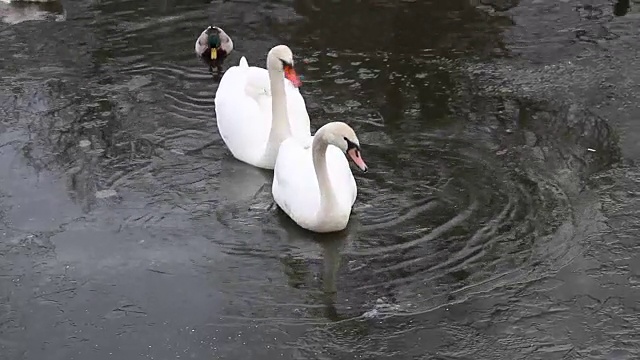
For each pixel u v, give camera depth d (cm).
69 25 1441
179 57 1337
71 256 895
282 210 962
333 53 1321
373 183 1000
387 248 893
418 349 763
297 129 1045
